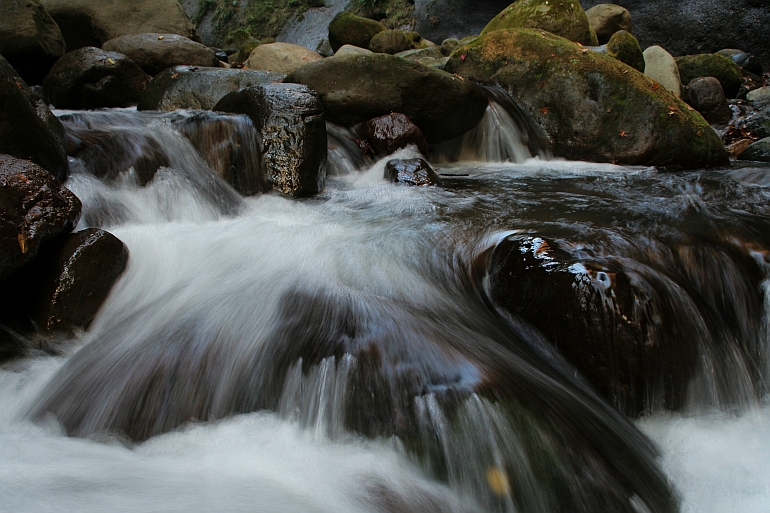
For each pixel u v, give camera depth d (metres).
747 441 2.92
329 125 7.04
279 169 5.27
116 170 4.74
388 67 6.94
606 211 4.72
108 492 2.10
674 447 2.85
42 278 3.34
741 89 12.61
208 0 24.14
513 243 3.56
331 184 5.94
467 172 7.03
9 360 3.13
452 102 7.33
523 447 2.45
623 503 2.40
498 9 18.39
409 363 2.71
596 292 2.99
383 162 6.58
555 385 2.85
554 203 5.08
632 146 7.60
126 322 3.23
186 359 2.87
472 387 2.56
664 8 15.44
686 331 3.06
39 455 2.41
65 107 7.79
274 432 2.57
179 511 1.96
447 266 3.75
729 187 5.75
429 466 2.41
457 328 3.11
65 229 3.44
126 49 9.42
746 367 3.32
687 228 4.12
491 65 8.57
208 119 5.38
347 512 2.10
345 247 3.94
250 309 3.14
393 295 3.37
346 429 2.54
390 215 4.74
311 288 3.33
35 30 7.77
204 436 2.57
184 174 4.99
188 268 3.74
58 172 4.19
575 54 8.08
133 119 5.57
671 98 7.96
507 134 7.97
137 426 2.64
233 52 17.16
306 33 22.03
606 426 2.74
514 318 3.31
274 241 4.10
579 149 7.91
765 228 4.14
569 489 2.38
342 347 2.76
